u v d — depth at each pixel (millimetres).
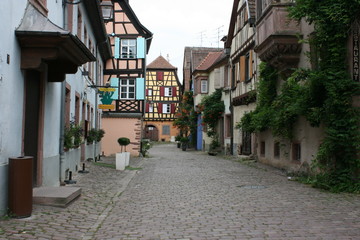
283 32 12570
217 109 27266
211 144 28656
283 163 14586
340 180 9594
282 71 13188
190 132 38938
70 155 11703
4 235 5023
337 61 9867
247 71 20750
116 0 26875
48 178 8867
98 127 22625
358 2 9062
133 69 26781
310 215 6523
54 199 7020
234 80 23766
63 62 8336
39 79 8227
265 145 17062
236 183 11047
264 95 15836
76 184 10438
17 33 6320
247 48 20094
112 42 26891
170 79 58875
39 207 6828
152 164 18906
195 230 5609
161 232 5527
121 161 15141
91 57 8289
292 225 5805
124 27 26938
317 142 11328
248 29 19984
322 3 10055
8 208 5941
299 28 12625
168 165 18141
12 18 6156
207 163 19156
